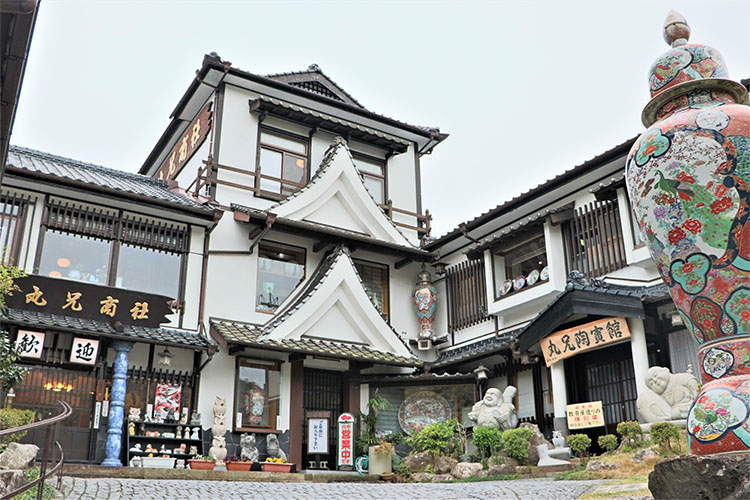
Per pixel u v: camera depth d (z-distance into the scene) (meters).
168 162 22.31
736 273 6.11
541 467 12.80
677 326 13.91
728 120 6.36
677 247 6.42
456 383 17.77
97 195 15.13
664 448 10.81
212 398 16.05
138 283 15.84
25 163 15.41
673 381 12.12
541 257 17.84
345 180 19.44
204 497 8.76
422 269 21.27
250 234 17.94
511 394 15.26
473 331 19.31
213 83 19.06
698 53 7.01
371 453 15.49
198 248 16.89
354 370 18.20
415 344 20.39
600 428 15.07
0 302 11.70
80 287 14.10
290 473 14.27
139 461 13.77
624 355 14.84
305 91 19.98
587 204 16.70
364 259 20.42
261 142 19.44
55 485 8.68
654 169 6.62
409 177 22.31
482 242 19.66
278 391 17.06
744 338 6.10
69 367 14.03
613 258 15.57
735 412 5.81
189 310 16.34
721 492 5.55
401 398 18.06
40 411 13.52
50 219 14.89
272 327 16.62
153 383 15.28
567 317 14.20
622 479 9.78
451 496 9.16
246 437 15.72
